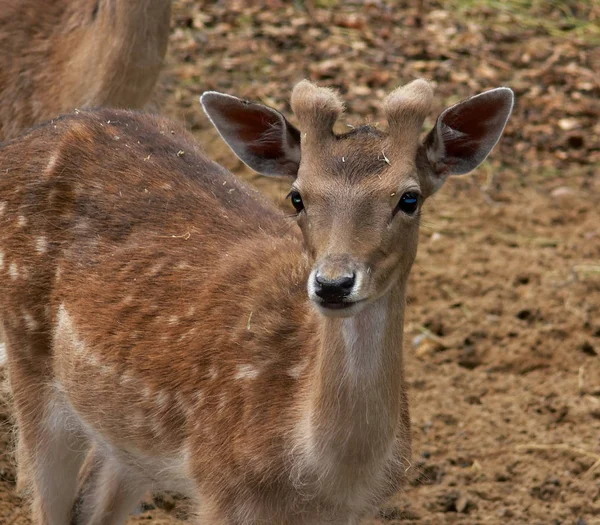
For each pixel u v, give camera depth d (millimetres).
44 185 9695
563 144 18906
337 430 8133
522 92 20047
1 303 9891
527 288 15312
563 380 13680
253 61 19828
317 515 8648
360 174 7625
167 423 9078
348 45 20734
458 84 19812
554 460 12320
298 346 8570
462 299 15086
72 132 9875
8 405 11000
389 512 11391
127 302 9312
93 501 10250
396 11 22250
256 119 8500
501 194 17547
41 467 10008
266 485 8500
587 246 16312
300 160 8266
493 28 22000
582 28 22375
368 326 7914
